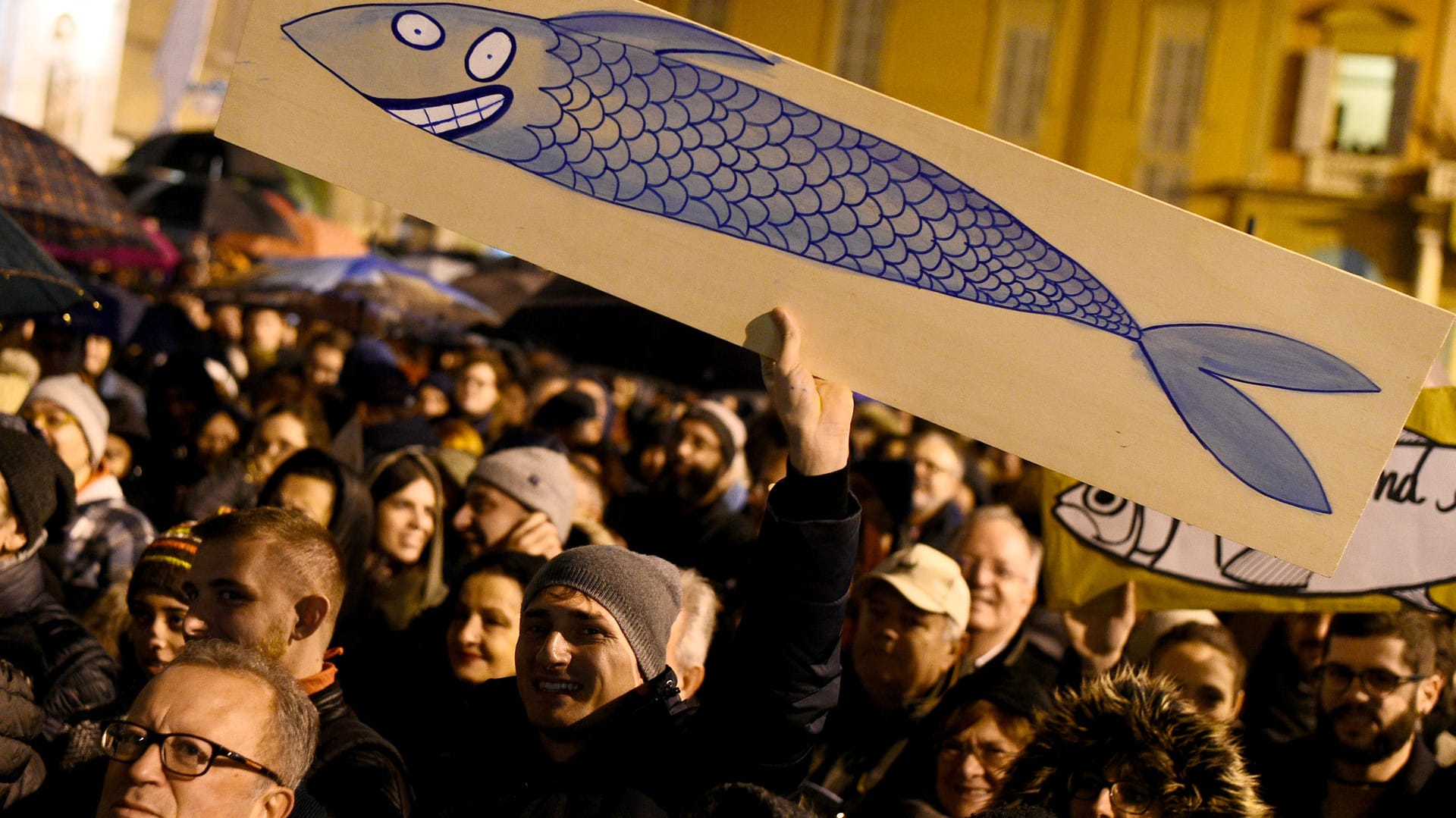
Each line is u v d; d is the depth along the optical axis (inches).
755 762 78.5
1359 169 1154.7
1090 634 137.9
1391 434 75.8
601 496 184.2
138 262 417.4
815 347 76.8
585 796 78.9
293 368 249.6
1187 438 76.2
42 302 141.1
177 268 514.0
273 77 77.1
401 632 132.6
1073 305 76.3
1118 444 76.2
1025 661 140.3
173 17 644.1
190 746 72.4
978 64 1226.0
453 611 123.8
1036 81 1219.9
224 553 93.3
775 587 77.8
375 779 89.5
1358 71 1171.9
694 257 77.0
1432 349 75.5
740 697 78.8
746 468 233.1
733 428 199.9
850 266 76.7
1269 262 76.0
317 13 77.2
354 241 530.6
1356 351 76.0
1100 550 135.0
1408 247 1136.8
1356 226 1148.5
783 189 76.9
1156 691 87.3
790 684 77.8
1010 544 139.6
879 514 172.9
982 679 119.3
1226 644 129.8
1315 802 122.0
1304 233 1160.2
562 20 77.4
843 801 118.7
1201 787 82.0
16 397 177.5
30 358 183.3
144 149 503.8
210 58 800.9
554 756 82.2
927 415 76.5
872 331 76.6
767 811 64.4
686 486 196.7
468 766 87.6
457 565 162.6
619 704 81.6
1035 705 115.8
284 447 188.4
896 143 76.7
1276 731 145.9
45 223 199.8
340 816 87.4
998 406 76.4
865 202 76.7
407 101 77.1
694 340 264.4
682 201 77.0
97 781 90.4
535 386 310.0
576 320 270.4
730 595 151.8
